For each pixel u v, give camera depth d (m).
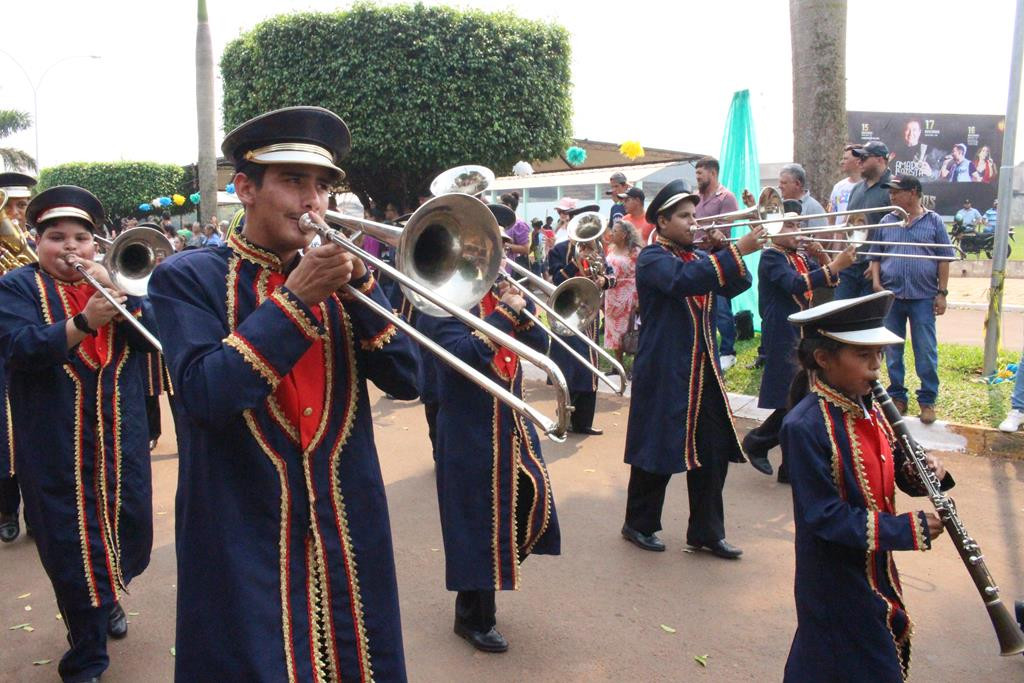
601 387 9.41
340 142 2.26
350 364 2.34
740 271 4.58
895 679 2.68
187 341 2.09
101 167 36.62
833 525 2.63
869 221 7.25
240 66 17.66
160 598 4.54
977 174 29.05
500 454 3.79
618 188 10.34
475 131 16.58
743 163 10.95
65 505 3.54
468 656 3.83
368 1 16.12
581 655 3.82
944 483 2.84
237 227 2.76
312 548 2.19
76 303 3.81
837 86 9.36
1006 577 4.46
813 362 2.83
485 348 3.71
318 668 2.13
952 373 8.27
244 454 2.14
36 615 4.41
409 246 2.38
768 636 3.95
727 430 4.79
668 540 5.12
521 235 9.59
